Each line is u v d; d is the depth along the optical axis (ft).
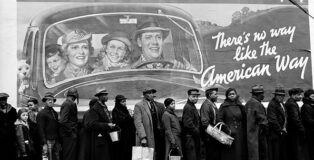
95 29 55.36
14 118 45.52
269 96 56.65
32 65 54.29
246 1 57.36
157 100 55.16
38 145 47.52
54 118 46.57
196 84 55.98
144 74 55.42
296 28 57.77
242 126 47.42
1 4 54.39
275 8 57.67
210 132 46.26
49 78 54.39
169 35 56.13
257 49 57.11
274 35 57.47
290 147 49.01
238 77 56.54
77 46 55.01
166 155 46.47
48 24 54.85
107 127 45.88
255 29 57.26
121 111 47.80
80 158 46.70
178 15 56.39
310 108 48.83
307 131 48.80
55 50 54.75
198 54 56.29
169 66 55.83
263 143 47.26
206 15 56.75
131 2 55.98
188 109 46.78
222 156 46.85
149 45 55.77
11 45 54.13
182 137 47.39
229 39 56.80
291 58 57.41
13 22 54.34
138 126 46.44
